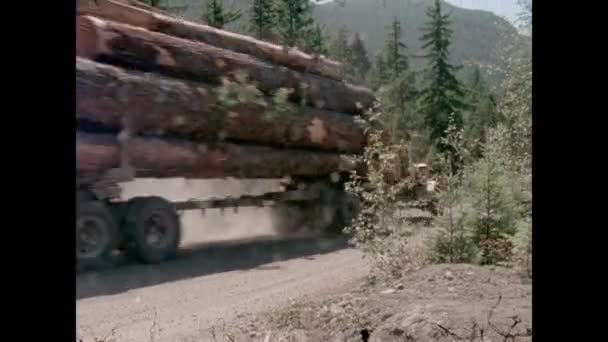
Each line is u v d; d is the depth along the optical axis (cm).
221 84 1204
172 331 495
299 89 1449
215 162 1116
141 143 963
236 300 639
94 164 886
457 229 657
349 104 1619
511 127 822
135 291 705
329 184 1486
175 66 1120
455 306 409
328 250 1113
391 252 660
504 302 421
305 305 509
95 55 997
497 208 671
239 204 1214
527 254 555
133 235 917
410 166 869
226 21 2267
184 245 1136
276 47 1514
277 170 1290
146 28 1190
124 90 948
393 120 1374
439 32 2645
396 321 399
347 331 413
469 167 707
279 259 993
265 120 1259
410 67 2823
